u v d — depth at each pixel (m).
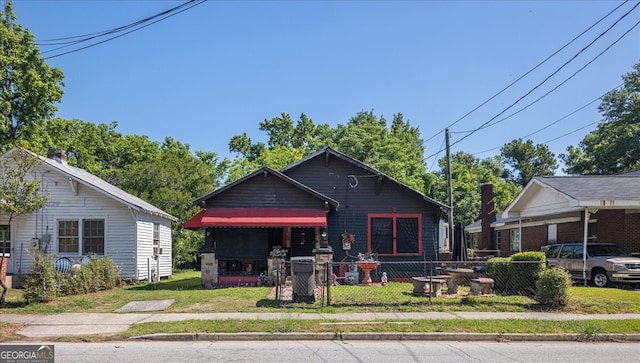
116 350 9.13
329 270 13.66
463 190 48.41
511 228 31.09
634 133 40.84
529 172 74.62
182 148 52.28
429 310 12.88
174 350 9.14
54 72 33.12
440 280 14.95
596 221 21.45
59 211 21.25
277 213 19.88
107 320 12.05
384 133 50.19
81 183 21.30
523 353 9.05
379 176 21.92
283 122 66.31
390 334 10.28
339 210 21.98
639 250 19.92
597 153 44.41
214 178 46.03
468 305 13.50
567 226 23.61
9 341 9.95
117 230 21.33
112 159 46.84
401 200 22.16
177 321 11.49
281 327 10.63
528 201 25.17
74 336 10.30
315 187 22.19
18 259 20.81
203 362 8.18
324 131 51.16
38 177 21.17
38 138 32.31
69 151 42.12
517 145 76.31
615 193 19.22
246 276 19.39
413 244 21.91
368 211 22.05
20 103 31.86
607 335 10.41
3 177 14.19
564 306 13.25
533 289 14.82
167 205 32.66
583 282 19.12
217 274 18.94
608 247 19.28
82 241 21.19
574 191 19.80
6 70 30.92
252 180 20.52
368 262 18.92
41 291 14.81
